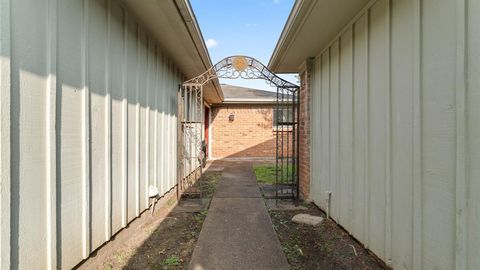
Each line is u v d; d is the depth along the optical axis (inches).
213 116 517.0
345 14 137.5
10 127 68.9
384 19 113.5
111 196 125.5
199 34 181.9
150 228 159.3
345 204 153.3
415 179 93.5
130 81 145.6
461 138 73.9
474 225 70.4
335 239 143.9
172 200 219.9
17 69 71.4
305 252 128.8
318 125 199.6
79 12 99.4
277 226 163.6
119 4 132.5
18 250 71.7
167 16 150.7
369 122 126.6
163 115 206.4
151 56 179.0
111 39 124.5
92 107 108.7
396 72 105.0
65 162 91.6
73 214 96.0
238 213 184.7
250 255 122.7
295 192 241.6
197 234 150.3
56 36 86.6
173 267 114.0
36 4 78.0
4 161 66.8
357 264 117.4
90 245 107.4
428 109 87.3
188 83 230.5
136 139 153.8
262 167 404.2
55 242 85.4
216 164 439.5
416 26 91.9
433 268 85.3
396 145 105.4
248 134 517.3
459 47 74.3
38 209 78.8
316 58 203.6
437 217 83.5
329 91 177.6
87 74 104.3
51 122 83.7
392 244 108.3
